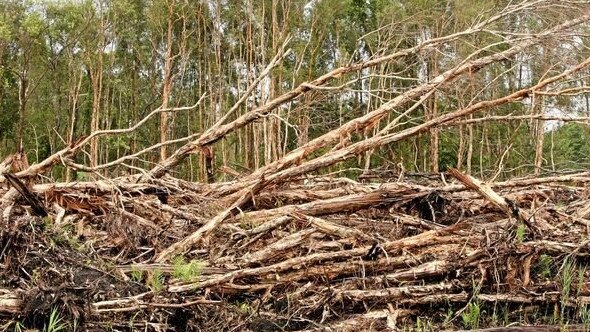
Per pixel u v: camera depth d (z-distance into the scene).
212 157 6.36
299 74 22.78
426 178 6.50
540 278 4.26
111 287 3.80
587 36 6.06
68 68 27.73
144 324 3.59
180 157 6.21
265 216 5.06
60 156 5.44
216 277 4.01
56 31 24.83
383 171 6.56
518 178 6.46
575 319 3.96
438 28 11.04
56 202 5.28
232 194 5.81
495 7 8.57
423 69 7.74
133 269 4.15
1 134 27.22
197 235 4.73
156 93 29.47
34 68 26.48
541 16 6.46
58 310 3.43
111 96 30.45
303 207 4.94
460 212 5.40
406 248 4.36
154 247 4.91
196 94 30.33
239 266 4.32
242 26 27.16
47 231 4.27
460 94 7.73
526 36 6.12
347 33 24.23
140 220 5.12
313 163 5.48
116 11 26.34
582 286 4.11
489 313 4.04
